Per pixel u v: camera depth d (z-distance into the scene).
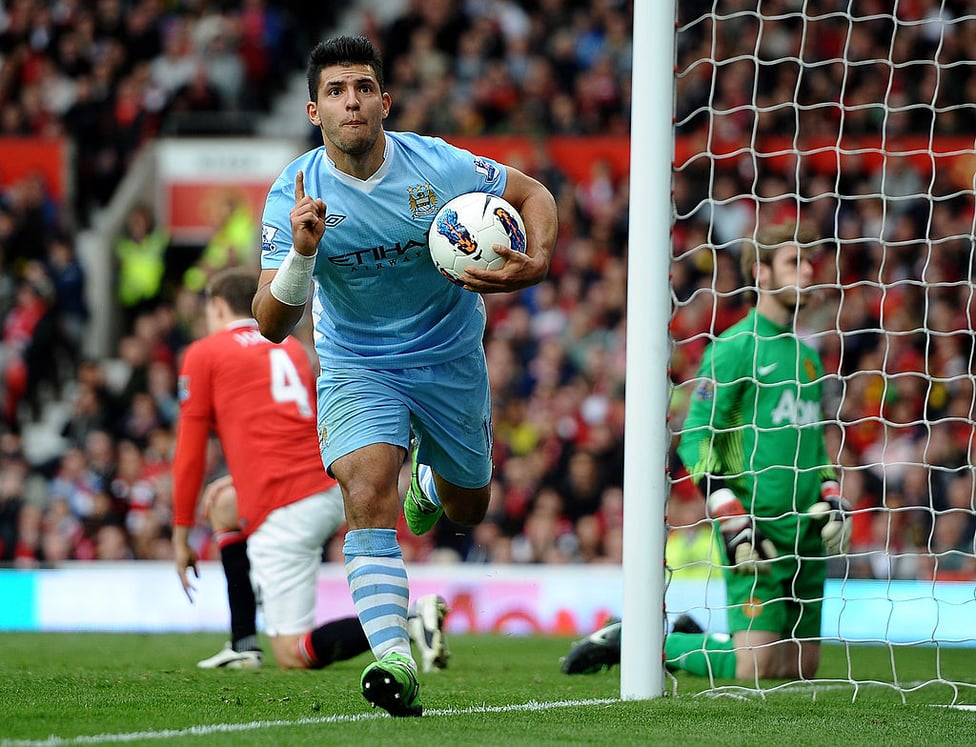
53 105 64.62
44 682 19.31
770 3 62.44
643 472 17.80
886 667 27.00
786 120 59.31
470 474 17.41
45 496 49.38
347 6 71.19
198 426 23.67
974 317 53.56
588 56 63.75
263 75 64.69
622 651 17.95
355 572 14.99
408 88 64.44
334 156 15.41
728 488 23.48
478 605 38.00
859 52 61.25
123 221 60.84
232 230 58.25
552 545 44.09
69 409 56.56
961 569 42.97
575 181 58.75
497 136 60.16
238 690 18.39
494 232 15.34
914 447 46.84
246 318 24.34
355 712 15.80
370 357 16.06
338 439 15.64
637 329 17.94
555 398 51.03
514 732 13.85
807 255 23.41
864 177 57.56
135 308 60.00
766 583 23.25
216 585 38.50
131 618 38.59
